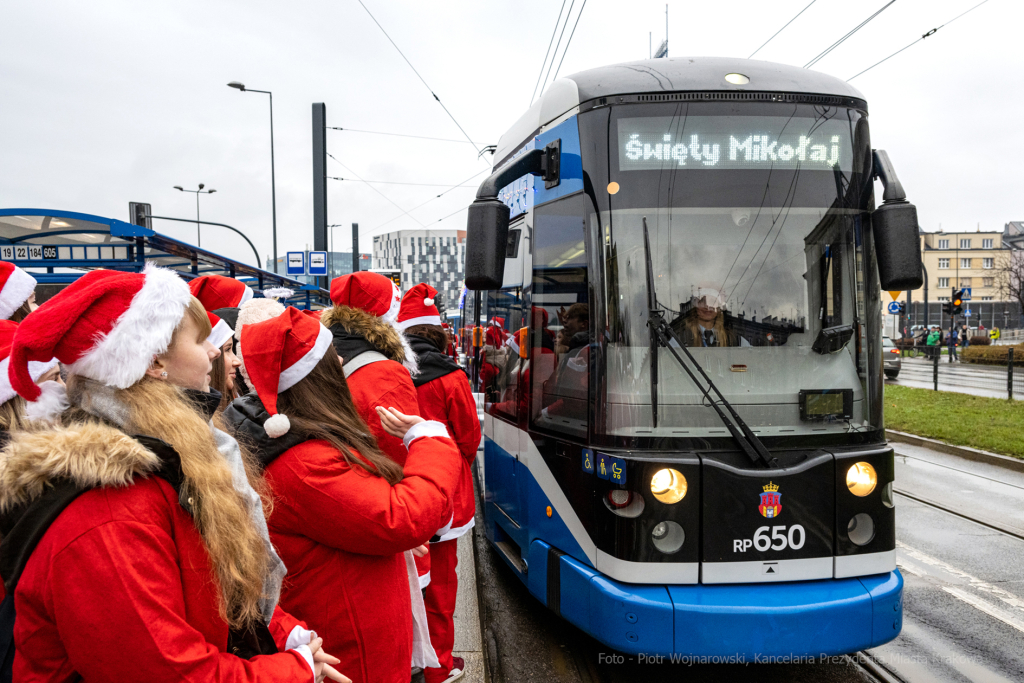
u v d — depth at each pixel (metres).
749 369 3.46
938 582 5.08
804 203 3.59
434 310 3.81
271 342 1.74
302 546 1.76
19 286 2.54
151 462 1.20
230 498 1.33
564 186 3.80
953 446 10.23
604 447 3.38
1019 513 6.92
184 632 1.20
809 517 3.26
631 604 3.15
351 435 1.81
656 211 3.50
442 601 3.28
